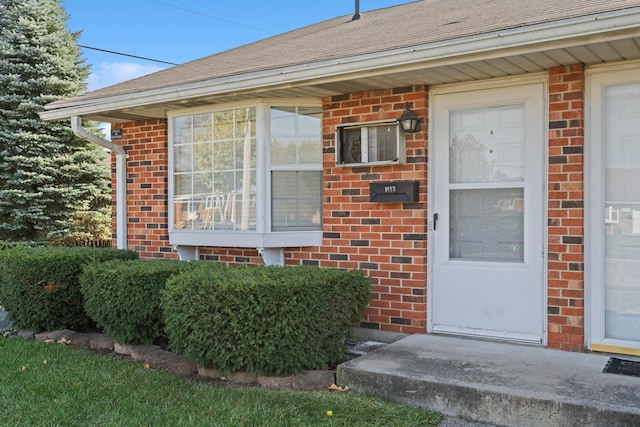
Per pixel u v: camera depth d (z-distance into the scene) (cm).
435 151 534
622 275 452
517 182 495
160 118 727
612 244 456
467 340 503
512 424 357
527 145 489
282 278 443
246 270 480
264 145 609
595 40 383
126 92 641
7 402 407
